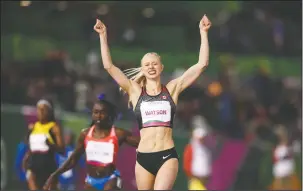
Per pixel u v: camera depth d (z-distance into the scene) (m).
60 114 47.72
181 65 60.84
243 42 65.06
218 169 53.53
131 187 49.03
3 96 56.28
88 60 60.44
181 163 51.25
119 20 62.66
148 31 63.69
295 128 61.84
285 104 63.28
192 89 59.94
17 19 60.34
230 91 61.25
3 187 46.75
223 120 59.78
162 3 57.28
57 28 61.56
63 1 57.38
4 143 47.47
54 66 57.66
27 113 48.00
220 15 65.12
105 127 32.28
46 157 36.34
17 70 57.53
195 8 58.06
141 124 26.34
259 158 55.00
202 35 26.88
